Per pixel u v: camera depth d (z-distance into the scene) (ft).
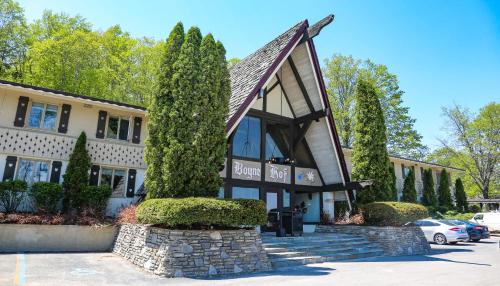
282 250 41.68
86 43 90.07
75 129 55.77
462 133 145.48
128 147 59.57
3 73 99.86
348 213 61.21
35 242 43.91
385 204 54.29
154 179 37.73
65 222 45.98
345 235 54.24
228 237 34.14
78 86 89.61
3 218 43.04
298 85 59.52
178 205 31.89
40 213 47.32
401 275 32.78
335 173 61.16
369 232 53.83
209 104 38.60
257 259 35.17
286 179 58.13
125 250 40.45
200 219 31.89
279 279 29.91
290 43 52.03
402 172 113.19
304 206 65.62
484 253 53.72
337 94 131.54
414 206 55.52
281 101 61.05
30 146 51.72
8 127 50.72
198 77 38.70
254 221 35.22
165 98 39.04
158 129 38.68
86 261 36.96
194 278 29.76
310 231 62.59
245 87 50.42
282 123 60.64
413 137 133.69
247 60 64.28
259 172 54.54
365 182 56.44
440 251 57.21
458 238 68.23
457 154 147.02
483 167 144.46
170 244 31.17
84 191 51.29
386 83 131.54
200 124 37.68
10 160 50.03
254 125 56.90
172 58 40.22
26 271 29.76
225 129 40.19
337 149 59.41
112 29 112.06
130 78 101.81
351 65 131.64
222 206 33.22
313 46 56.18
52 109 55.31
